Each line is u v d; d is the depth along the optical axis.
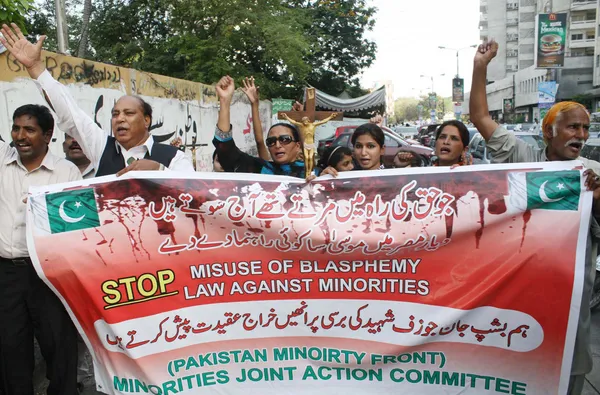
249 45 17.56
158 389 3.01
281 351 3.06
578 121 2.90
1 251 3.20
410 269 3.00
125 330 3.00
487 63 3.37
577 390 3.02
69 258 2.98
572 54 67.25
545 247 2.91
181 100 10.09
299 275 3.05
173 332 3.02
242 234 3.04
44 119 3.29
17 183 3.29
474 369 2.98
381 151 3.92
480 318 2.96
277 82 19.84
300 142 4.24
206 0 15.73
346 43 26.00
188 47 16.39
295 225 3.03
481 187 2.96
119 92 7.68
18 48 3.47
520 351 2.95
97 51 18.77
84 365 4.07
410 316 2.99
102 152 3.55
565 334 2.89
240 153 4.36
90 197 2.99
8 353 3.26
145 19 18.58
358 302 3.03
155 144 3.57
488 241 2.96
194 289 3.04
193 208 3.02
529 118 63.88
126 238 3.01
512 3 83.44
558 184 2.90
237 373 3.07
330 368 3.06
